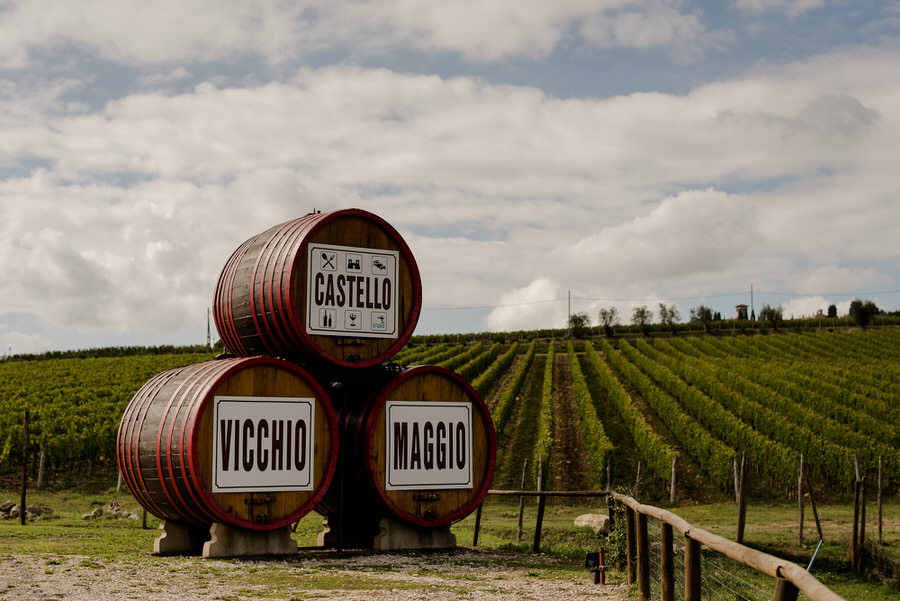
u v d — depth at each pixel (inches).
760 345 2330.2
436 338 2989.7
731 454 1006.4
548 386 1710.1
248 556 412.8
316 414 429.7
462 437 468.1
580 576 390.0
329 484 429.4
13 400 1469.0
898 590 507.5
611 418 1471.5
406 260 465.1
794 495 1002.7
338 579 344.8
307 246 435.5
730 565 518.3
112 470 1121.4
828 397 1455.5
